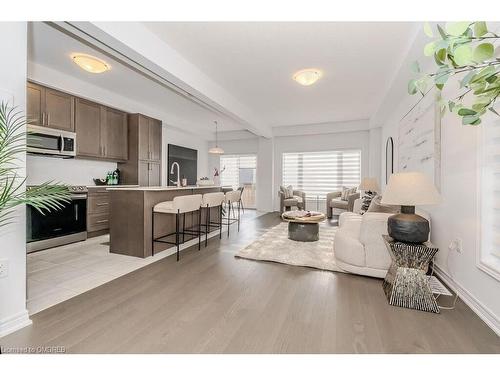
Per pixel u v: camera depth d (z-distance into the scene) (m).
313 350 1.40
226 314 1.78
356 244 2.47
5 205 1.26
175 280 2.38
